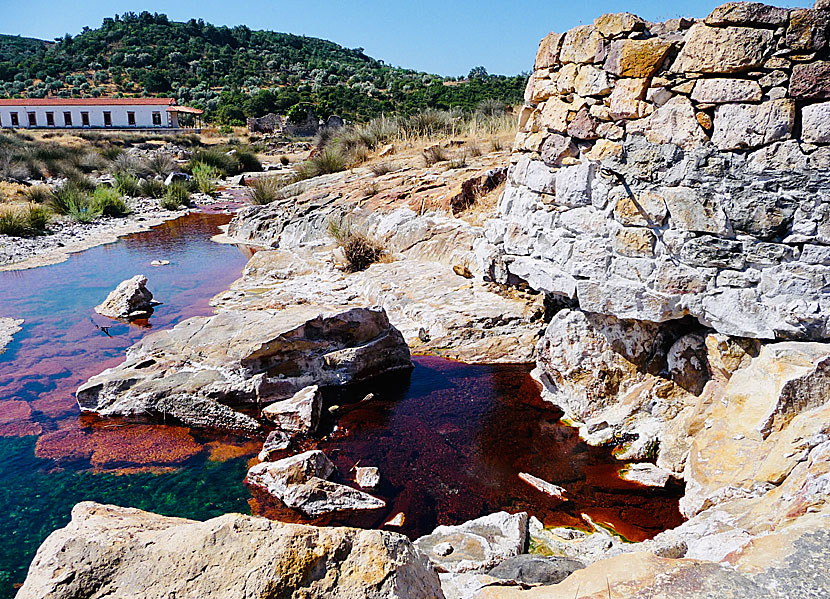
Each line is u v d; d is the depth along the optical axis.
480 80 60.34
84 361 7.52
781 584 2.24
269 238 14.45
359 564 2.16
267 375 6.30
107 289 10.71
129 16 107.19
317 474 4.87
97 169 27.64
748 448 3.92
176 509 4.62
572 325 5.69
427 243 10.79
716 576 2.33
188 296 10.31
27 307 9.65
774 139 3.91
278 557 2.13
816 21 3.64
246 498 4.77
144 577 2.16
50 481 5.00
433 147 16.12
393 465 5.18
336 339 6.74
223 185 25.89
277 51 108.56
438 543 3.93
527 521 4.25
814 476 3.03
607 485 4.78
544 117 5.41
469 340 7.64
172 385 6.18
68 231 15.54
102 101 53.97
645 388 5.29
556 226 5.38
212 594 2.06
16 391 6.68
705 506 3.94
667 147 4.35
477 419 5.89
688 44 4.14
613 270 4.88
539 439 5.48
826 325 3.97
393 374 7.00
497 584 2.99
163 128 54.62
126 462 5.32
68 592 2.13
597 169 4.85
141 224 16.98
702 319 4.52
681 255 4.46
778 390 3.88
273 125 56.06
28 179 23.88
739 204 4.11
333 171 18.97
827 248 3.89
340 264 11.39
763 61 3.84
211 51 94.81
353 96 64.06
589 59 4.76
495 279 8.54
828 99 3.72
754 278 4.18
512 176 6.24
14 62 91.12
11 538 4.30
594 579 2.47
